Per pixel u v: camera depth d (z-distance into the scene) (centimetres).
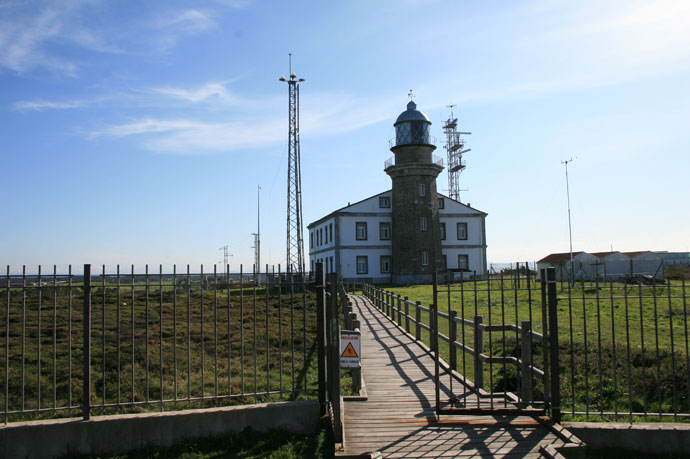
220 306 2078
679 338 1249
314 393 894
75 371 1017
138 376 1001
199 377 1006
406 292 3203
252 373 1052
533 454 618
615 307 1933
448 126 6569
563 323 1563
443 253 5441
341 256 5203
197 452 673
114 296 2234
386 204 5369
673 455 673
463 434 681
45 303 1978
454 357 1029
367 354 1218
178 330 1494
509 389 951
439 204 5494
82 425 679
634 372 944
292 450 676
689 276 3625
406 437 671
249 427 721
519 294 2616
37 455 667
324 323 780
